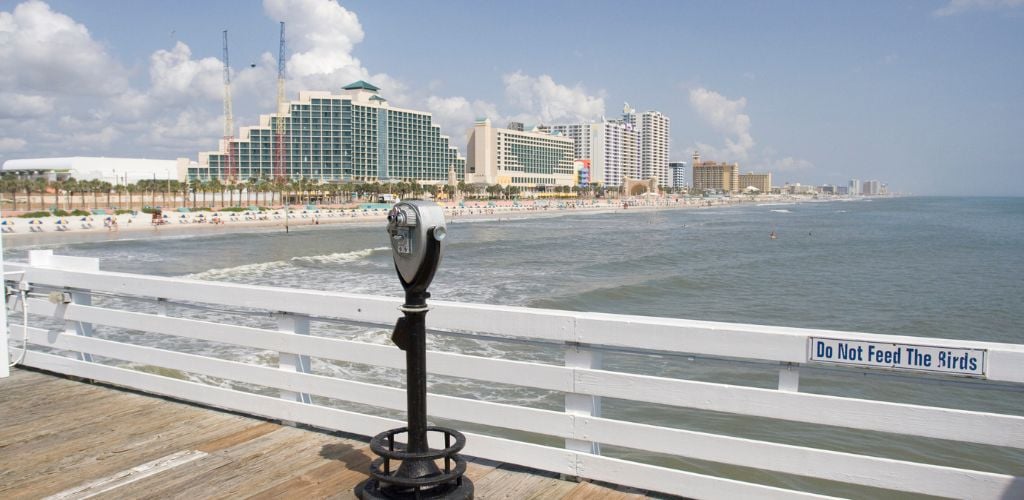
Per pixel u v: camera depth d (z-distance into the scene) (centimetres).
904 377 278
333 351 409
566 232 8119
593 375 336
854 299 2588
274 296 426
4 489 352
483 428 912
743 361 312
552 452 354
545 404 995
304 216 11131
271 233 7788
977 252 4975
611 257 4491
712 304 2462
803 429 982
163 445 408
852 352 280
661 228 9144
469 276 3278
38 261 592
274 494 340
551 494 336
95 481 360
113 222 7994
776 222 11256
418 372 318
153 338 1414
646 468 331
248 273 3431
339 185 15562
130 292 500
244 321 1630
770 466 304
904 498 751
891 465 282
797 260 4303
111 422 450
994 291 2814
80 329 560
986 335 1933
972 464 871
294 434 424
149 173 14788
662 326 316
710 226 9769
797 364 296
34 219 7556
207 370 470
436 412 383
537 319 345
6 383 546
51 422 451
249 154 16700
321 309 408
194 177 15288
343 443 407
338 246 5716
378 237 7050
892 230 8494
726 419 1019
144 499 338
